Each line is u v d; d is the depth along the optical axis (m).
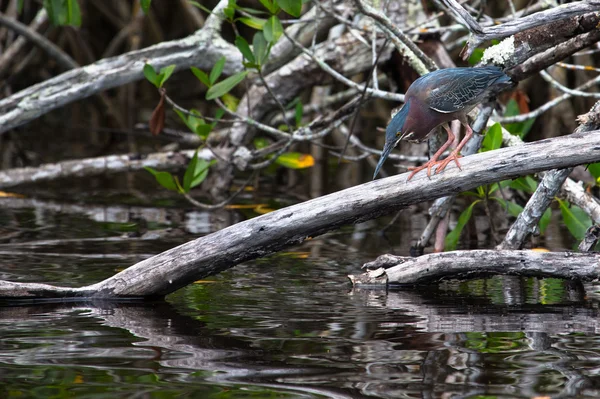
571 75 16.20
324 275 8.81
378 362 5.77
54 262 9.23
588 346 6.14
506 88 8.13
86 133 20.27
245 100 13.59
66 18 11.34
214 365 5.74
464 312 7.24
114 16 25.53
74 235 10.87
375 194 7.29
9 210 12.77
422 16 12.55
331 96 16.47
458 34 16.14
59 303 7.62
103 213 12.55
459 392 5.17
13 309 7.40
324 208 7.38
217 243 7.55
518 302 7.65
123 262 9.24
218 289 8.17
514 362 5.76
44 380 5.44
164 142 18.81
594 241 8.30
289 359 5.86
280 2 9.61
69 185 15.20
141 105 23.38
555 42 7.88
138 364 5.77
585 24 7.71
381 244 10.59
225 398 5.11
